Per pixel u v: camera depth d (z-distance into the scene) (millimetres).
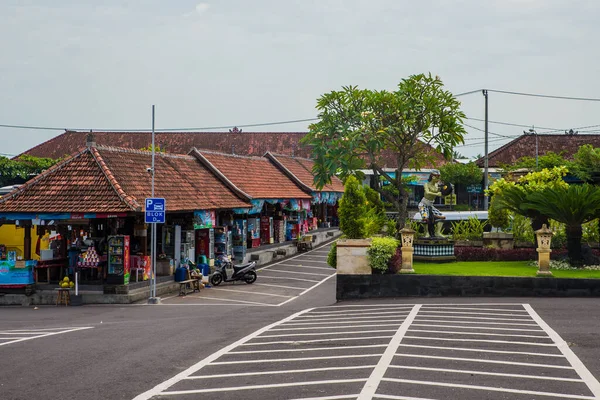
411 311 15508
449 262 21938
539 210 20078
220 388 8820
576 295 17406
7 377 9922
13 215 21719
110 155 24609
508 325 13258
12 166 42594
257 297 22203
